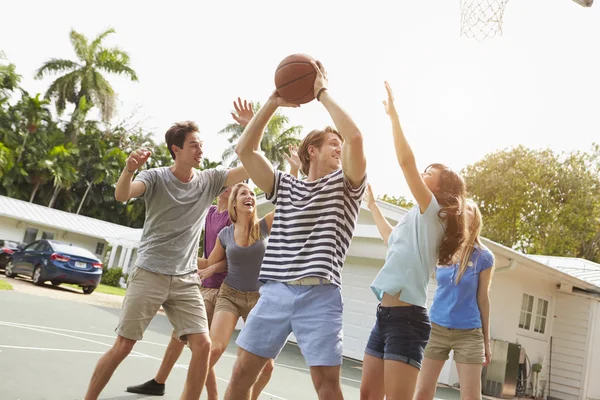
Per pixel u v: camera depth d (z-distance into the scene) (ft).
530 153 104.78
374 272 45.39
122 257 94.43
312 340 8.65
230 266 14.49
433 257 10.11
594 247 101.19
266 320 9.16
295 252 9.08
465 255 13.51
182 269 12.52
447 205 10.22
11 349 18.28
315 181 9.49
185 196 12.58
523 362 44.68
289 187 9.72
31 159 134.41
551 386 48.67
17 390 13.32
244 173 13.56
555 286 50.14
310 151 9.99
